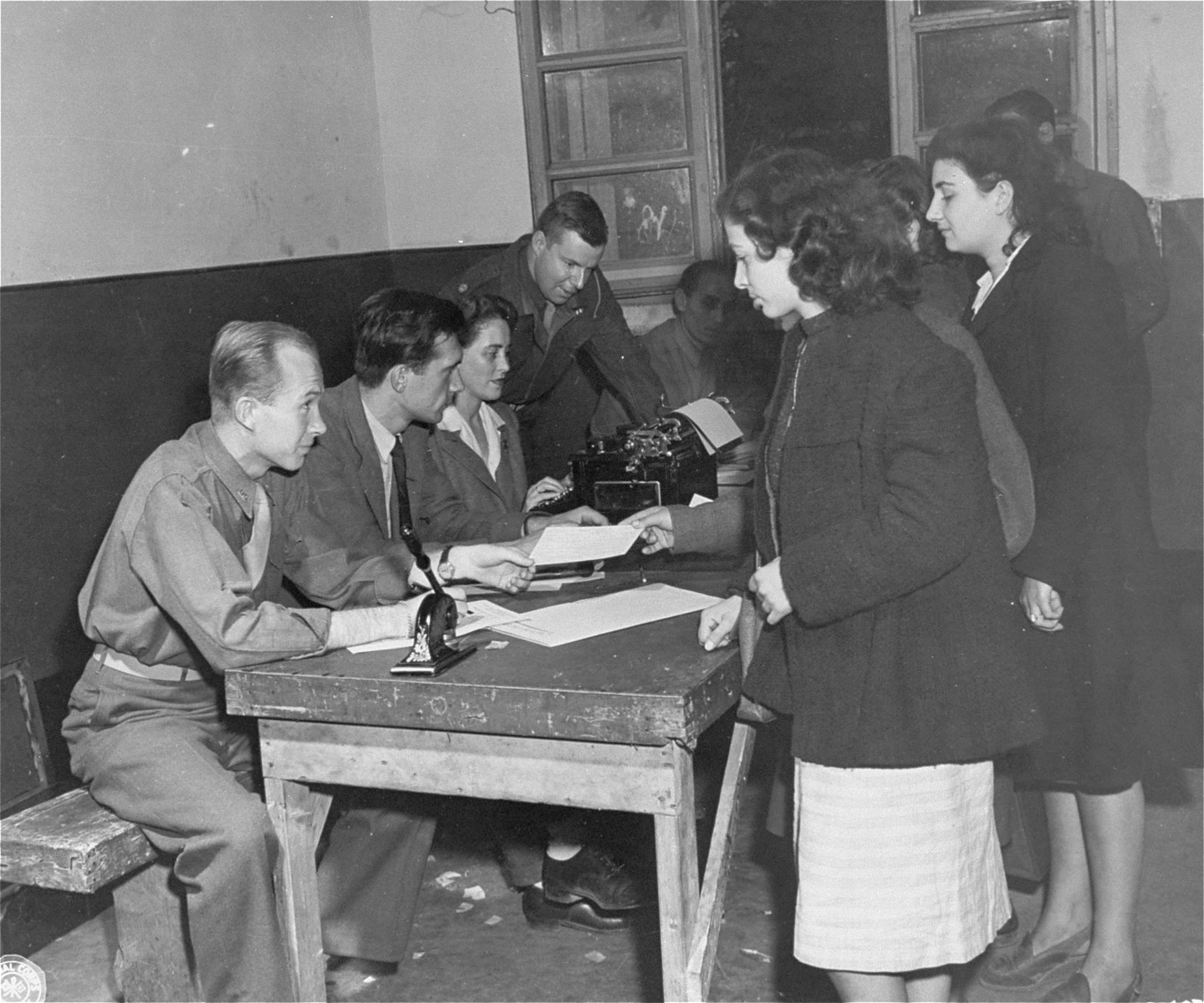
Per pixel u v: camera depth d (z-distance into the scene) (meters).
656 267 5.20
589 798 2.01
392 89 5.38
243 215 4.43
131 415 3.75
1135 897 2.42
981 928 1.91
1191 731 2.35
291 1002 2.26
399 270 5.44
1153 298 3.25
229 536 2.40
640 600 2.49
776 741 3.72
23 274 3.40
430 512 3.15
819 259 1.79
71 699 2.47
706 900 2.10
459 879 3.28
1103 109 4.56
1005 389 2.28
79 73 3.62
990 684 1.80
